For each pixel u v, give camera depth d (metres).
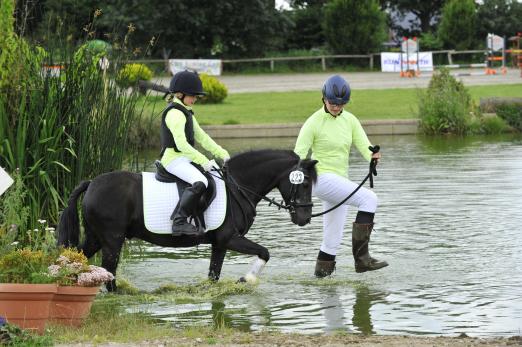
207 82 35.12
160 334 7.96
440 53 55.41
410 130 28.33
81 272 8.44
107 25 49.53
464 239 12.61
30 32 13.01
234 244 10.05
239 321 8.84
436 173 19.16
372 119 29.11
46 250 9.80
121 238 9.81
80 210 11.99
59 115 12.03
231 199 10.04
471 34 56.66
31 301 7.97
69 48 12.51
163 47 54.47
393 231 13.27
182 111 9.78
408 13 66.88
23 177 11.71
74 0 15.43
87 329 8.14
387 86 40.72
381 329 8.50
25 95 11.91
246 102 35.44
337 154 10.62
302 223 9.99
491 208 14.94
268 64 54.94
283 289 10.23
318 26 60.12
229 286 10.18
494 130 28.14
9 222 10.66
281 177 10.05
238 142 25.97
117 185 9.84
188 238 10.00
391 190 17.02
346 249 12.43
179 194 9.82
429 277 10.59
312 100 35.25
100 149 12.38
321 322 8.78
